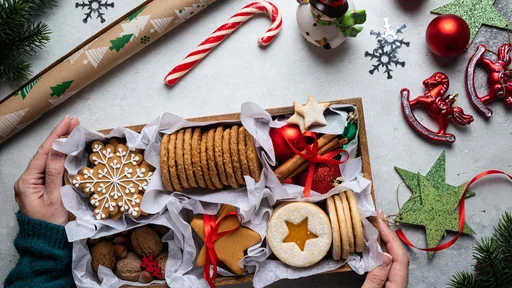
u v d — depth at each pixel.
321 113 0.71
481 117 0.81
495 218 0.81
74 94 0.81
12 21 0.73
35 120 0.81
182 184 0.71
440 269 0.80
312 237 0.71
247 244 0.72
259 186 0.71
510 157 0.81
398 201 0.81
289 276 0.72
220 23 0.82
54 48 0.82
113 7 0.82
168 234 0.75
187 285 0.73
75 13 0.82
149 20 0.77
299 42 0.81
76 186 0.73
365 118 0.81
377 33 0.81
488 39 0.81
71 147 0.73
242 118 0.69
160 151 0.71
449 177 0.81
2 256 0.81
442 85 0.78
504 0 0.81
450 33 0.74
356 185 0.71
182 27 0.82
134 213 0.72
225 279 0.73
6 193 0.82
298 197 0.72
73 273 0.73
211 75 0.81
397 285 0.73
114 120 0.82
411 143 0.81
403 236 0.78
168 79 0.80
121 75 0.81
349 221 0.70
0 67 0.77
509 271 0.72
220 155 0.69
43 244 0.73
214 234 0.72
